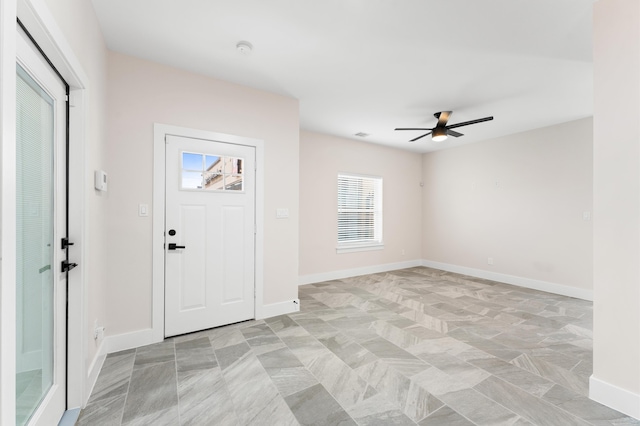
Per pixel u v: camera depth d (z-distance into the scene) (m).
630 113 1.61
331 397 1.82
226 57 2.55
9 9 0.91
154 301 2.57
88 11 1.81
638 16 1.58
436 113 3.88
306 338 2.68
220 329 2.87
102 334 2.17
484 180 5.26
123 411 1.68
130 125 2.49
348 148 5.36
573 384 1.96
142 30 2.17
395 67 2.72
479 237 5.32
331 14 2.01
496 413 1.67
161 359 2.28
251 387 1.92
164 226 2.64
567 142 4.20
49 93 1.47
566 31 2.17
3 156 0.89
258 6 1.93
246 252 3.09
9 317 0.93
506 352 2.42
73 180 1.69
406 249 6.20
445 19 2.05
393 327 2.95
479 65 2.66
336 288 4.54
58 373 1.57
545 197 4.43
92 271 1.94
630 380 1.63
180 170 2.72
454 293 4.25
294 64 2.67
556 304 3.74
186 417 1.64
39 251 1.41
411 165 6.28
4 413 0.90
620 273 1.67
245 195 3.08
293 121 3.42
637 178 1.60
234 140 3.00
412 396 1.83
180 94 2.72
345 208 5.46
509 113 3.86
